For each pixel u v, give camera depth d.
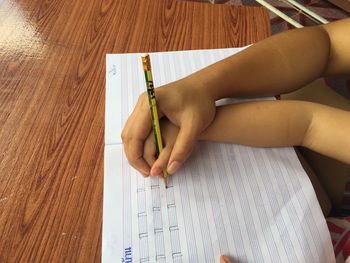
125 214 0.40
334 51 0.58
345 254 0.49
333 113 0.48
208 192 0.42
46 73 0.54
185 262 0.37
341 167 0.62
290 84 0.54
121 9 0.64
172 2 0.66
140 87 0.53
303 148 0.59
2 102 0.51
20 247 0.38
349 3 1.72
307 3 1.80
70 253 0.38
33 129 0.48
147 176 0.43
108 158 0.45
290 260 0.37
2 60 0.56
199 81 0.47
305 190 0.43
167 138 0.43
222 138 0.47
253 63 0.51
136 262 0.37
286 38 0.55
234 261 0.37
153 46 0.58
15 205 0.41
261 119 0.46
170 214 0.40
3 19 0.62
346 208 0.73
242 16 0.64
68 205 0.41
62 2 0.65
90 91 0.52
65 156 0.45
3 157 0.45
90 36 0.60
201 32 0.61
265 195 0.42
